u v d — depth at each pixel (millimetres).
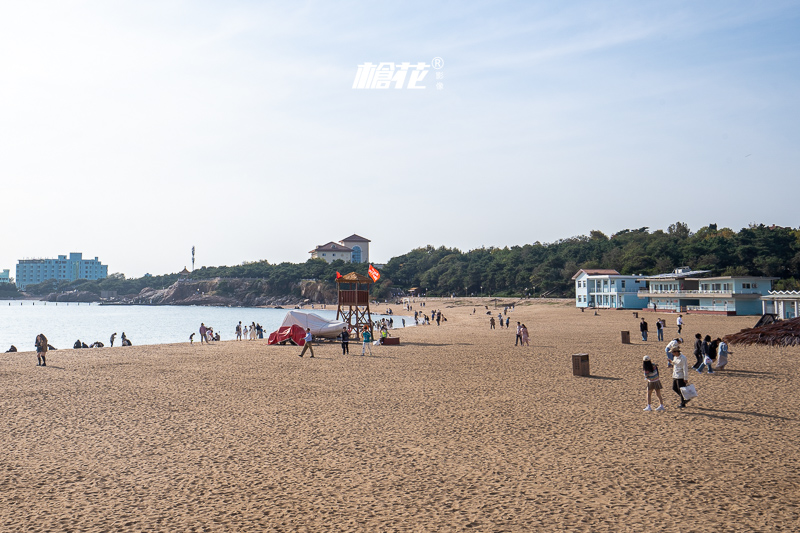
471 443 14250
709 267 121938
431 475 11742
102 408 19453
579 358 26141
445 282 198125
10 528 9102
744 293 77625
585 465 12211
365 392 22391
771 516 9172
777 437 14227
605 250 159000
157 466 12570
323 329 49875
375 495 10578
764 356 32469
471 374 27391
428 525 9086
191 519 9477
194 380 26297
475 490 10773
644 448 13477
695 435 14609
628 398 20188
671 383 23312
